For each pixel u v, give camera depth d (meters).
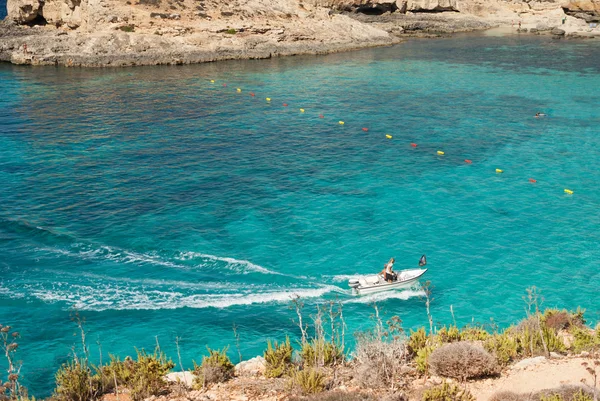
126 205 40.12
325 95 74.06
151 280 30.44
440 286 30.39
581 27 136.12
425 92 75.50
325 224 37.44
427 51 111.31
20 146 52.72
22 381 22.67
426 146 53.81
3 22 108.00
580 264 32.44
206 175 46.16
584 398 13.88
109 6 98.38
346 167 48.34
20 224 36.56
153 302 28.42
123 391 17.42
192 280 30.53
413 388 16.36
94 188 43.16
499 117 63.31
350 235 35.97
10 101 69.31
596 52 107.25
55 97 71.69
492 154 51.47
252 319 27.25
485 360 16.70
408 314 27.91
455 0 152.75
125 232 35.91
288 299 28.98
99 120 61.72
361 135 57.28
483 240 35.41
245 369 19.05
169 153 51.53
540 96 72.50
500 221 38.03
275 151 52.44
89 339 25.56
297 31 110.38
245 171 47.19
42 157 49.84
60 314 27.27
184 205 40.25
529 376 16.58
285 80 83.50
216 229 36.56
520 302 28.88
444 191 43.09
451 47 116.19
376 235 36.00
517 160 49.88
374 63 97.94
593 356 17.88
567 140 55.19
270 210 39.59
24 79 82.75
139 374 17.58
